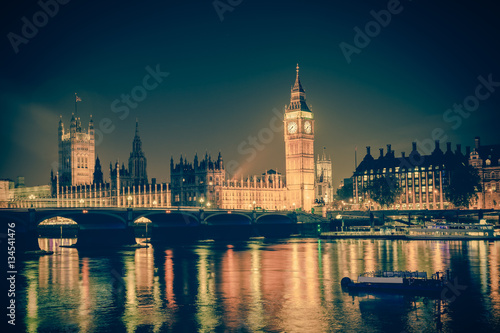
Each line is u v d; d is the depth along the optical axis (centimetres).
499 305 9475
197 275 12862
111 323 8756
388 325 8500
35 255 17075
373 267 13812
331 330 8319
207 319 8925
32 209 17288
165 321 8838
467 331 8206
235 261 15462
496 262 14350
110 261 15588
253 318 8950
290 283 11731
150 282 11969
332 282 11756
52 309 9600
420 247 18825
